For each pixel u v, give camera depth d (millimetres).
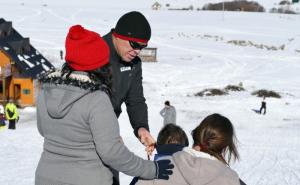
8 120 29969
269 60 72188
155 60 66938
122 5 188875
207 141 3535
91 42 3133
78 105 3088
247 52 80688
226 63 68062
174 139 4043
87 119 3086
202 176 3457
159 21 131125
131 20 3699
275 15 155750
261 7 183000
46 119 3191
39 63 45500
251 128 34594
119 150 3125
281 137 30688
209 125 3545
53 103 3102
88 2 190500
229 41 94438
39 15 130250
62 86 3131
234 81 54406
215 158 3557
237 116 39156
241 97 46438
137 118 4262
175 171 3543
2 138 26391
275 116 39750
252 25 128125
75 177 3168
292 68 65625
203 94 47344
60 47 77562
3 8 144750
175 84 52000
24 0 187625
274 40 100812
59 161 3213
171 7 193000
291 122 37594
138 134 4188
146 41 3756
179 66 63938
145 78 54438
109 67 3270
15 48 43500
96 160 3199
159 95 46469
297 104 44344
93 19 128375
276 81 55812
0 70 40469
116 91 4023
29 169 19062
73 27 3154
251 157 22953
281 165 21500
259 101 44875
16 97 42062
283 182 18484
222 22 132125
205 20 136125
